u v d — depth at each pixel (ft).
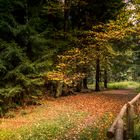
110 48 85.87
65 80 72.95
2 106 58.75
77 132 38.52
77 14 90.43
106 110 57.98
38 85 68.80
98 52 81.56
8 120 52.19
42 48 68.69
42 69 67.92
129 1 80.07
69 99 77.61
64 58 74.23
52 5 77.82
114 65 130.72
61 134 38.55
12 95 59.57
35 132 39.88
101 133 36.19
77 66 87.30
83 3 82.23
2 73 61.93
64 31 84.23
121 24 74.49
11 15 63.10
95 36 78.59
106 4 84.48
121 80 183.52
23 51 64.64
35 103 67.72
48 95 80.84
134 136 30.76
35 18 67.51
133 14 75.56
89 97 82.17
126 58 127.65
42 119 49.85
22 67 61.57
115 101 72.59
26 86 63.87
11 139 38.09
